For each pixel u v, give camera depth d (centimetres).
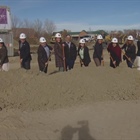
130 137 611
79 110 784
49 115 757
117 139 600
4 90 907
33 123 697
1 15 2909
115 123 682
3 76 977
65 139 601
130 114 742
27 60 1173
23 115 753
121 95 941
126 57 1298
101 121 695
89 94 919
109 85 998
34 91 902
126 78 1066
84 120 703
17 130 648
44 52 1145
